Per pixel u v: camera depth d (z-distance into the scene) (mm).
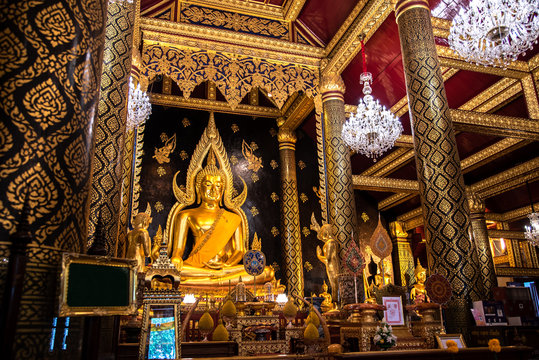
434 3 8344
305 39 9914
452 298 5383
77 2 2229
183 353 4195
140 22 8602
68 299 1904
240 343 4488
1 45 1945
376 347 4613
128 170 7621
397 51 9258
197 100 11539
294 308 4887
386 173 12961
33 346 1763
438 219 5707
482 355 3754
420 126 6180
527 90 9312
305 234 11594
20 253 1720
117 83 4828
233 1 9547
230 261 10359
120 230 6984
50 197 1943
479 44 6445
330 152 8953
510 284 10516
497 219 13742
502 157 11836
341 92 9383
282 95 9195
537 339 5711
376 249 6039
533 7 6031
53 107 2025
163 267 3266
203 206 10805
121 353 4047
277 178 11898
